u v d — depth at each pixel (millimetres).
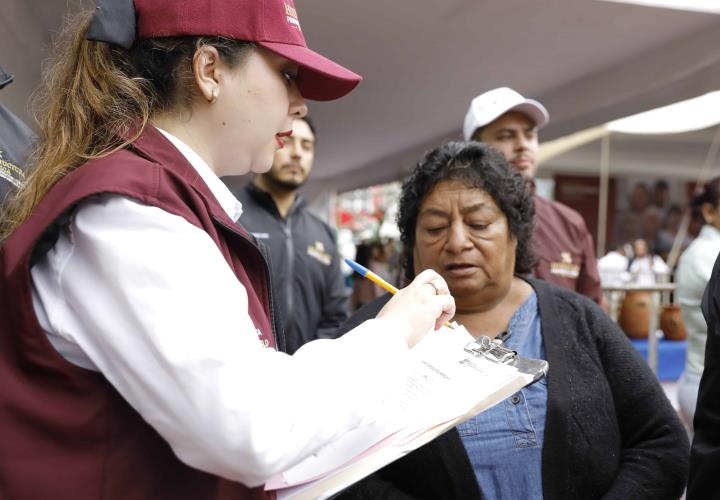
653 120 4500
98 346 590
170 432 572
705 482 910
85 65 733
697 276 2064
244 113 728
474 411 687
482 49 3084
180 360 546
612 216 6367
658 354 3074
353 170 7844
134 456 624
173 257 578
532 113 2105
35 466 600
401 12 2641
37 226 607
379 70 3443
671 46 2924
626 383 1097
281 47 722
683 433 1087
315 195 9203
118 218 587
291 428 579
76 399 613
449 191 1103
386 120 4789
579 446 1021
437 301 732
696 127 4555
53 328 603
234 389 556
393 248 4445
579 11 2568
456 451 1005
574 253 2178
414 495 1040
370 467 655
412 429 678
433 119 4695
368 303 1223
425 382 767
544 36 2889
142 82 720
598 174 6047
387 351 655
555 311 1145
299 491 665
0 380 608
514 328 1128
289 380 603
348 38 2957
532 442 1019
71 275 593
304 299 2262
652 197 6395
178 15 699
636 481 1016
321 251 2352
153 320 554
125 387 583
